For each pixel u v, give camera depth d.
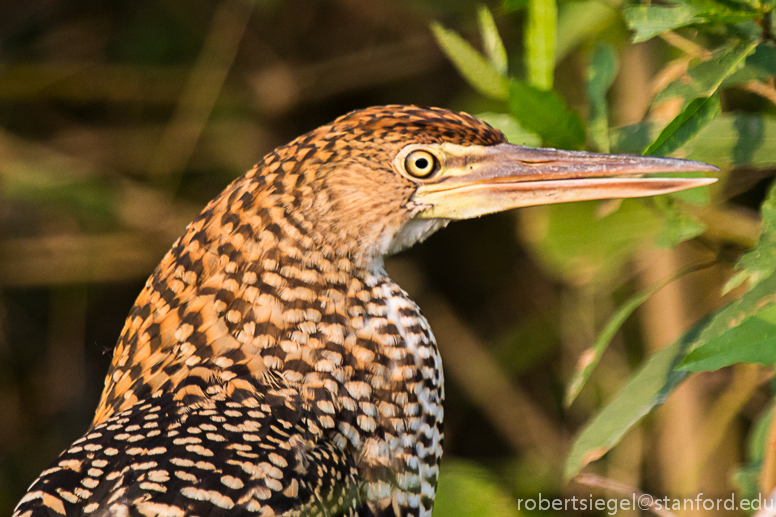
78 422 14.25
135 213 14.66
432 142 6.48
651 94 8.62
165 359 6.26
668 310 10.12
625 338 12.32
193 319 6.25
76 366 14.50
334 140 6.38
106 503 5.29
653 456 11.56
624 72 10.10
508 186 6.56
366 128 6.42
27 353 14.45
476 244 14.59
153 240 14.57
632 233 9.72
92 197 14.24
